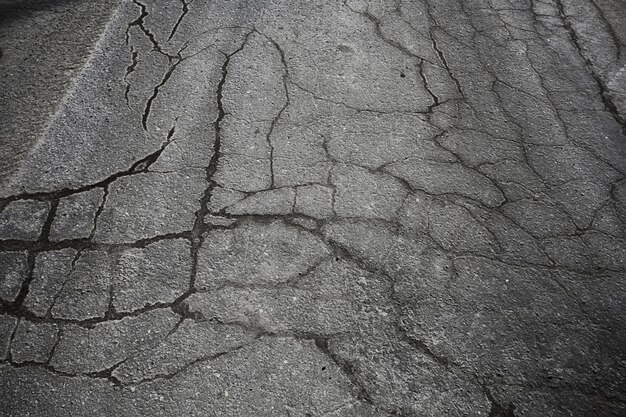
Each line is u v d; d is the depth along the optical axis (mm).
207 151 2832
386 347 2131
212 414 1915
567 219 2668
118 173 2689
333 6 3844
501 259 2471
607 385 2080
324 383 2014
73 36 3439
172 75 3221
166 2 3768
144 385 1977
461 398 2004
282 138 2930
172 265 2350
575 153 2998
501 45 3666
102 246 2396
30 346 2068
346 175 2773
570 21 3934
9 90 3047
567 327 2246
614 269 2477
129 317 2168
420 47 3576
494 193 2756
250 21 3660
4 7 3639
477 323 2230
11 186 2586
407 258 2443
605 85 3439
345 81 3287
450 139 3006
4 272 2283
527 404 2002
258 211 2580
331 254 2438
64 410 1904
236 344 2107
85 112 2957
